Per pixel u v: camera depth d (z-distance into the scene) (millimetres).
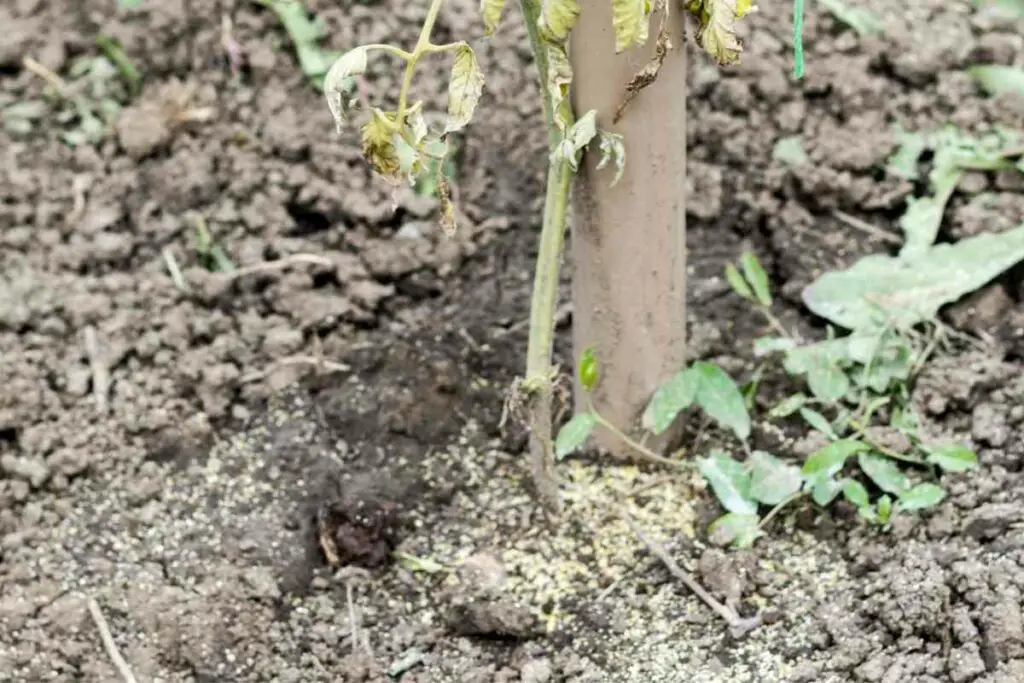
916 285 1452
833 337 1440
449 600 1353
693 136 1547
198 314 1492
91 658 1336
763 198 1520
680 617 1340
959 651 1288
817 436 1395
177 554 1385
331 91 1218
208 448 1437
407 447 1426
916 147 1531
